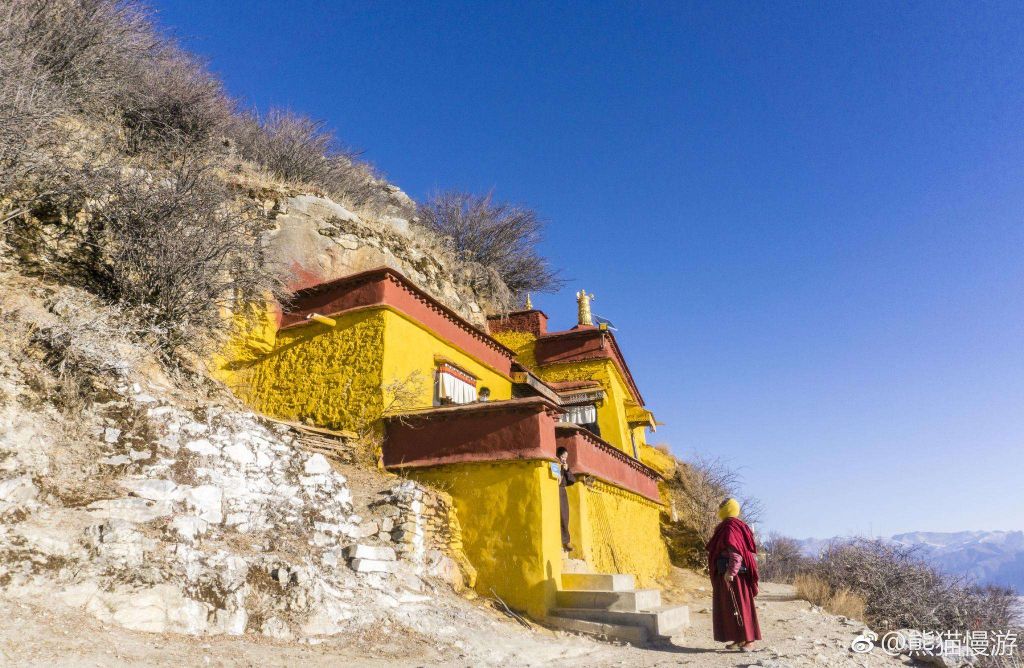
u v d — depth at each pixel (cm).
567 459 1229
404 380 1220
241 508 730
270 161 1775
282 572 623
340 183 1945
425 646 647
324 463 873
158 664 425
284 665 495
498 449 1034
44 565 463
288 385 1241
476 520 1012
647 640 883
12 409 611
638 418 2178
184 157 1125
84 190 939
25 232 912
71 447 636
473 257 2342
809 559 2527
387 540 866
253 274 1095
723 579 826
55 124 961
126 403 718
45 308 799
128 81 1413
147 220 962
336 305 1282
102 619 459
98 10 1294
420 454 1089
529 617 919
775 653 766
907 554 1788
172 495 659
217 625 528
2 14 957
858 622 1269
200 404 876
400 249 1778
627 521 1498
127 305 930
